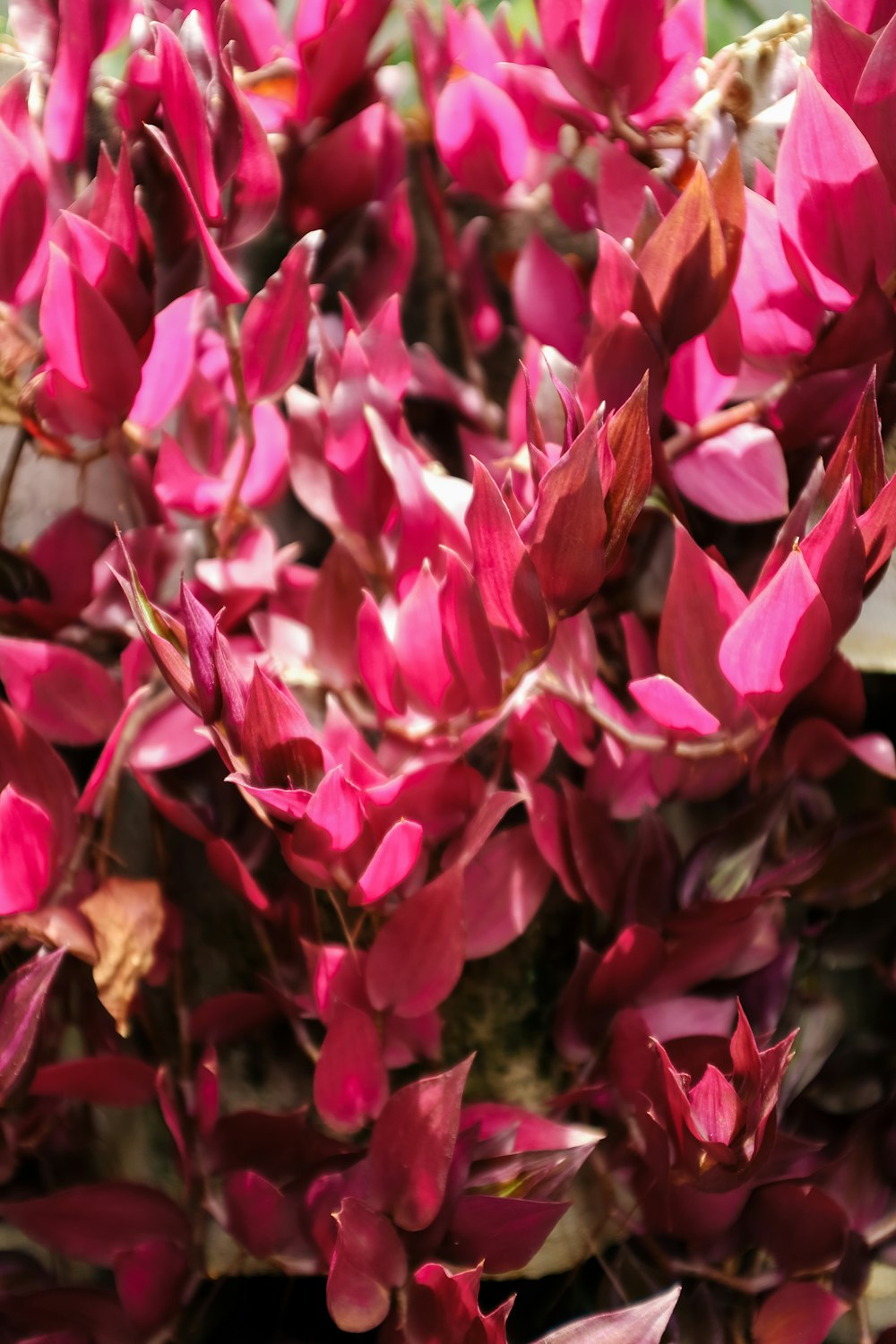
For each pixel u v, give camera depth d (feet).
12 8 1.81
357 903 1.64
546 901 1.79
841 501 1.57
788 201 1.69
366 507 1.72
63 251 1.68
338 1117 1.71
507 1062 1.79
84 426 1.72
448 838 1.70
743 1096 1.61
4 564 1.76
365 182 1.83
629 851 1.77
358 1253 1.63
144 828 1.78
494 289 1.88
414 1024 1.74
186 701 1.57
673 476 1.77
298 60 1.80
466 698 1.64
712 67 1.87
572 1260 1.81
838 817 1.78
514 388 1.85
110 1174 1.82
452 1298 1.61
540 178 1.87
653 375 1.69
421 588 1.62
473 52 1.87
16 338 1.74
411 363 1.84
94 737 1.75
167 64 1.63
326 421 1.73
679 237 1.66
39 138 1.74
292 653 1.75
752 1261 1.80
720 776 1.75
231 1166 1.74
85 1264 1.85
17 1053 1.64
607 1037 1.75
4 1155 1.76
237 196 1.71
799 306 1.74
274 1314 1.84
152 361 1.74
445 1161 1.62
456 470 1.86
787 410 1.76
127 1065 1.74
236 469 1.77
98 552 1.78
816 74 1.72
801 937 1.83
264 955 1.78
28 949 1.79
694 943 1.74
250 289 1.85
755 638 1.61
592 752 1.76
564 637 1.69
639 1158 1.75
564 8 1.74
